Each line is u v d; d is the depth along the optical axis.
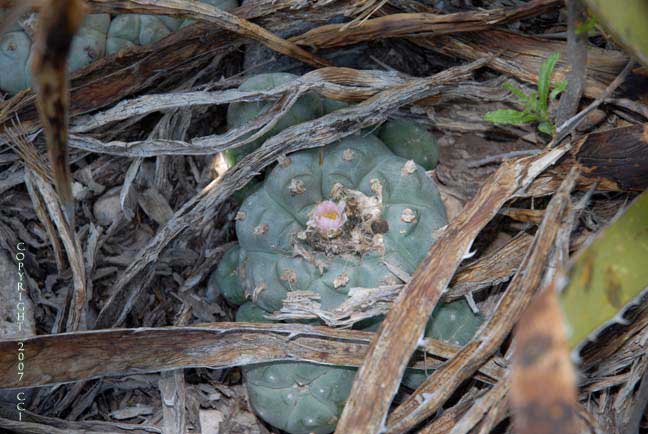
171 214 0.78
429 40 0.77
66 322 0.76
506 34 0.76
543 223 0.69
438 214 0.72
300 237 0.72
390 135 0.76
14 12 0.48
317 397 0.73
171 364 0.72
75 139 0.76
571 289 0.60
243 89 0.75
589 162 0.71
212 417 0.75
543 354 0.43
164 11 0.74
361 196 0.72
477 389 0.72
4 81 0.76
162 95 0.76
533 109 0.73
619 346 0.70
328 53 0.79
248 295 0.73
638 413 0.70
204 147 0.75
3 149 0.77
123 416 0.75
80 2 0.45
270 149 0.74
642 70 0.74
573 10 0.69
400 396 0.74
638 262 0.61
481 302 0.74
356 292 0.71
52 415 0.74
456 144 0.79
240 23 0.75
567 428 0.41
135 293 0.76
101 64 0.76
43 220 0.76
